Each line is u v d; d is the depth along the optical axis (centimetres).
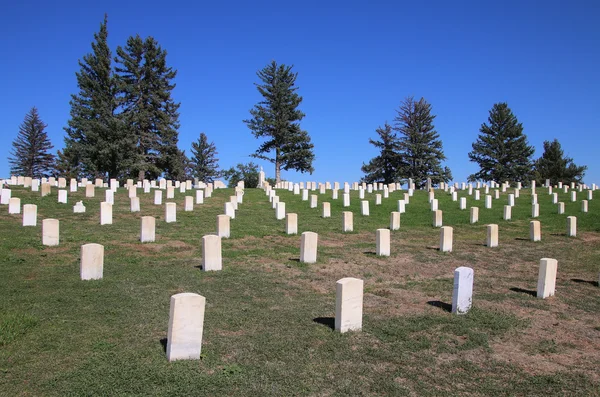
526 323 927
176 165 6131
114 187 3731
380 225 2384
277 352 733
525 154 7425
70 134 5706
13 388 591
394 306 1025
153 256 1497
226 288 1133
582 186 5322
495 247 1895
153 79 5806
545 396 620
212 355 713
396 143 7000
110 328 815
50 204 2667
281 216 2441
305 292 1127
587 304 1086
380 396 606
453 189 4491
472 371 693
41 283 1112
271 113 6225
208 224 2209
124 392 588
